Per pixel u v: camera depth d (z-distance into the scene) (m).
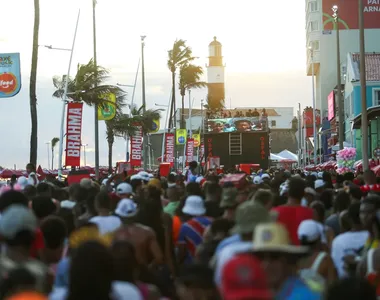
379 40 142.38
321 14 147.62
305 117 142.50
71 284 6.32
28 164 29.00
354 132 81.69
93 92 56.22
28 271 6.63
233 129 73.06
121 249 7.99
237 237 9.48
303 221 10.92
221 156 73.19
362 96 37.09
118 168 45.22
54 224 9.45
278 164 99.31
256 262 5.68
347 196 14.25
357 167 45.19
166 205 17.89
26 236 8.05
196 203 13.55
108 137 79.69
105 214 12.24
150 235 11.01
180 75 101.00
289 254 6.77
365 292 5.97
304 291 6.73
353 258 11.06
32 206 12.01
